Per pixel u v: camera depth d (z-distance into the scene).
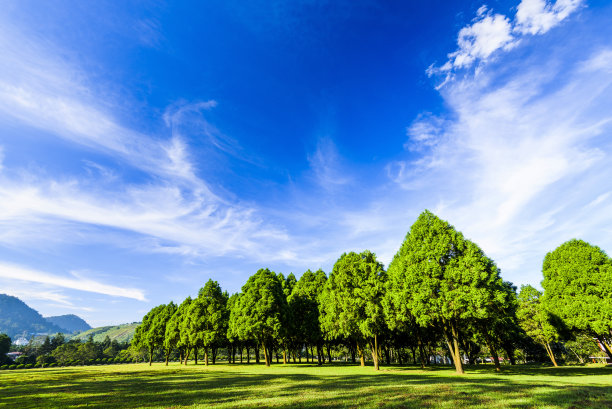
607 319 22.62
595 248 25.42
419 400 9.93
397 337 39.22
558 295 26.59
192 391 13.86
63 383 19.38
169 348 52.66
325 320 34.50
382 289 27.19
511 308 27.66
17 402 11.77
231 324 41.34
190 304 49.31
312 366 36.91
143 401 11.34
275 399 10.94
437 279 22.00
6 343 81.81
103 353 116.62
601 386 13.01
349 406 9.29
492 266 22.89
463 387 12.79
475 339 34.38
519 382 14.82
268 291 38.50
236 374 24.02
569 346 47.78
